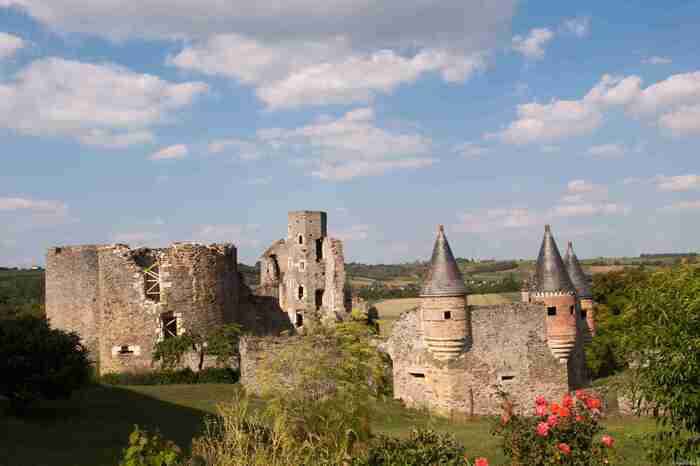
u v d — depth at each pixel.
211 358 41.50
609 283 55.12
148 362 42.56
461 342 33.25
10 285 102.00
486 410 33.47
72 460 19.89
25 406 26.95
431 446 14.15
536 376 34.59
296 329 58.31
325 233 64.75
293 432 17.77
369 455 14.48
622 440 22.72
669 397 13.20
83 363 28.44
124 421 27.11
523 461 13.83
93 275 47.97
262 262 69.69
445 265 33.94
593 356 42.03
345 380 19.75
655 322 13.80
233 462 15.30
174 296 43.50
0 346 26.11
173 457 13.73
